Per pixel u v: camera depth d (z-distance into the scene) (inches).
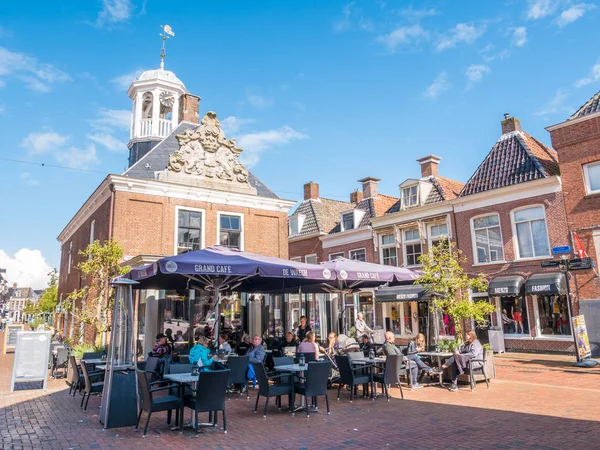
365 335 499.2
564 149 658.8
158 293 621.3
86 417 306.3
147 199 691.4
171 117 992.9
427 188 889.5
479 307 441.4
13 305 4340.6
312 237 1122.0
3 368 611.2
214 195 749.9
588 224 623.5
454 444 230.1
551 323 660.1
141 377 263.7
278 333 737.0
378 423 277.7
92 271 563.5
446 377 424.8
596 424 261.4
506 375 466.0
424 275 465.4
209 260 343.0
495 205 743.1
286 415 303.4
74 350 502.0
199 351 339.3
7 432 267.1
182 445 236.5
